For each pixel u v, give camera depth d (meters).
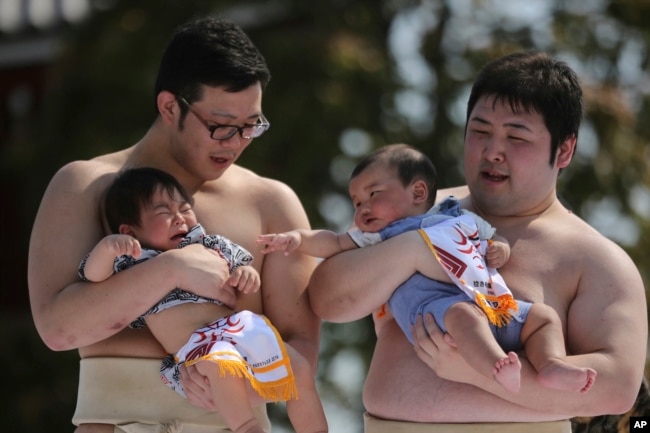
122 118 29.14
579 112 11.63
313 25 29.50
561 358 10.75
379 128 28.55
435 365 11.03
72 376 31.22
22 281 33.72
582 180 28.95
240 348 11.06
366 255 11.44
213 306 11.32
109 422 11.27
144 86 28.94
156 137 11.95
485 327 10.79
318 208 27.77
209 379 10.91
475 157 11.54
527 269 11.40
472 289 11.03
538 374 10.74
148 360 11.34
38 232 11.52
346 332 28.70
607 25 30.50
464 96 29.16
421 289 11.27
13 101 33.94
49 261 11.35
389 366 11.51
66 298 11.05
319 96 27.89
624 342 11.03
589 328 11.15
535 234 11.58
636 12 30.44
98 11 30.66
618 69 30.47
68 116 30.11
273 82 28.11
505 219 11.76
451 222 11.41
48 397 31.16
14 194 33.47
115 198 11.41
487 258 11.33
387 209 11.68
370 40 29.56
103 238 11.14
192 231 11.43
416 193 11.79
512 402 10.97
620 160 29.44
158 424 11.21
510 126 11.37
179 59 11.57
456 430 11.08
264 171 27.52
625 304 11.21
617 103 29.98
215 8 29.42
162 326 11.26
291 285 11.93
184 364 11.06
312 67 28.20
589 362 10.88
